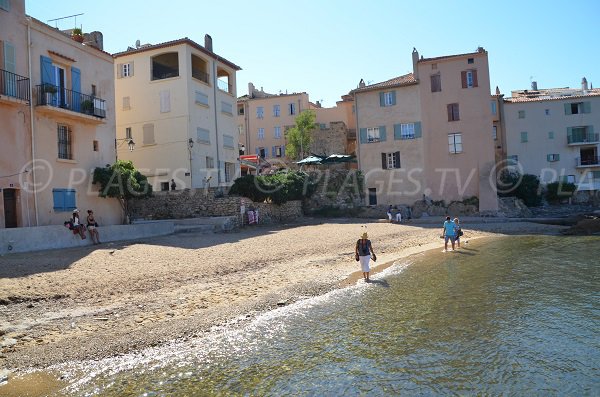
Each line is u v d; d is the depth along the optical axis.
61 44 23.20
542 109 54.47
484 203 39.53
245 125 62.41
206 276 14.63
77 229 19.61
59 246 18.77
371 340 8.73
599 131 53.06
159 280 13.59
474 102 40.81
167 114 34.78
